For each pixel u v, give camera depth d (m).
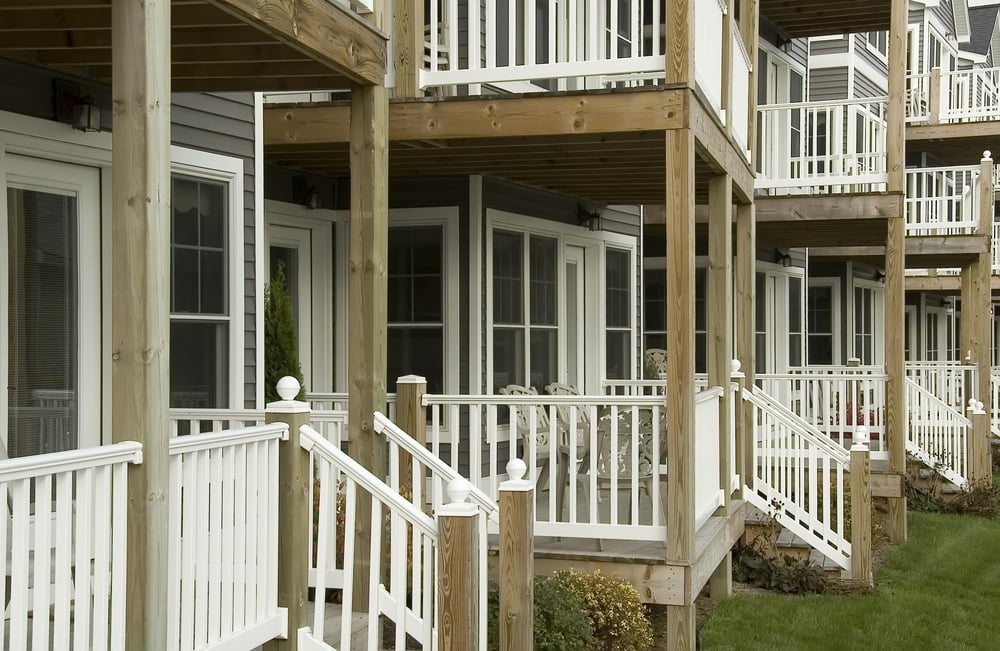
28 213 5.73
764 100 14.46
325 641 5.21
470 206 9.13
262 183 7.30
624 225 12.04
